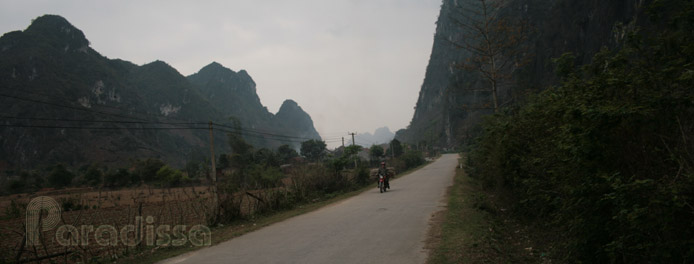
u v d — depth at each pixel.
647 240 3.37
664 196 2.98
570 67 6.80
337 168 22.11
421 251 5.89
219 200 12.16
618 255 3.76
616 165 3.88
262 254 6.53
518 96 14.35
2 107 160.88
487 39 20.17
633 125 3.67
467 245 6.01
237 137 74.69
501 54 21.25
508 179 9.02
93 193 51.59
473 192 14.38
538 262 5.01
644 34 4.77
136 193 46.31
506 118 9.44
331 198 17.83
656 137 3.66
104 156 160.25
